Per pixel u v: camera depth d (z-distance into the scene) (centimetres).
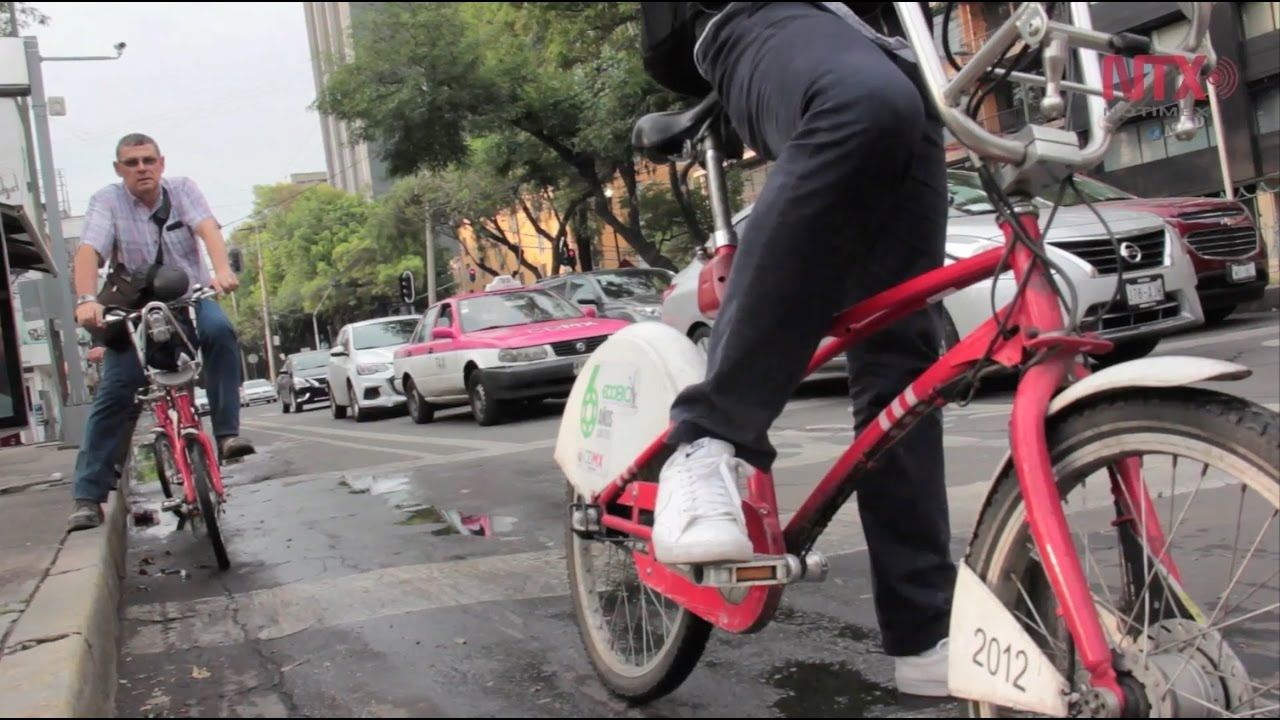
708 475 200
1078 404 168
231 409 458
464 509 526
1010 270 179
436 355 1089
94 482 445
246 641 319
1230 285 823
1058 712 161
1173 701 156
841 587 319
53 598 315
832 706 232
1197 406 153
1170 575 174
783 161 188
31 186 1302
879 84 181
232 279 453
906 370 220
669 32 222
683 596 225
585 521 259
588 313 1038
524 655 282
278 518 554
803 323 194
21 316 2220
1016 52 170
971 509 391
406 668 277
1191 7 172
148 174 450
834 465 210
